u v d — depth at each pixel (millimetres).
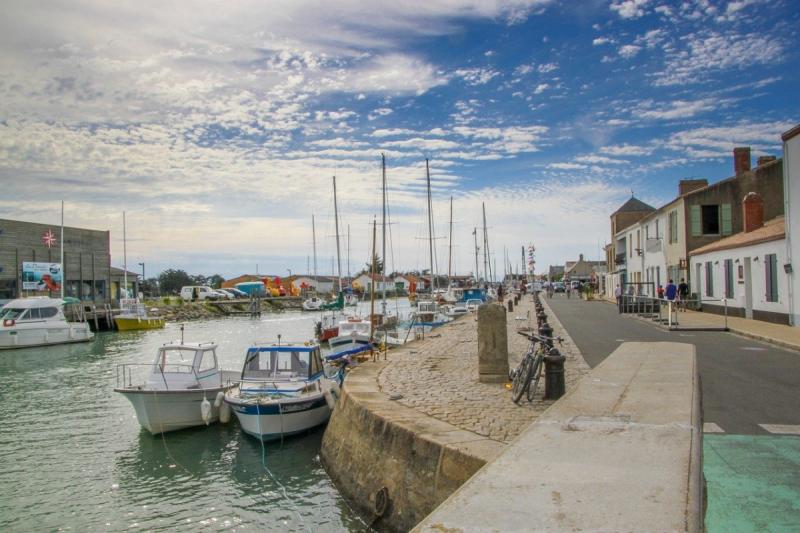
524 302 60219
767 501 5543
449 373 14781
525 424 9109
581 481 2781
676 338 20391
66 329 42875
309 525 10523
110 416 19219
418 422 9359
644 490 2633
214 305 83688
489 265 99125
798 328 21641
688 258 35188
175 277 144375
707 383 11891
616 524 2250
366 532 9742
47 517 11320
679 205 36312
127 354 36938
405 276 141375
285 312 89312
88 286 58469
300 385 16188
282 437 15273
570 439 3553
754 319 26375
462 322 39125
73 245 56188
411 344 23422
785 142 22969
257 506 11453
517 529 2225
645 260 45688
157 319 57219
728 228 34781
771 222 30547
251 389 16047
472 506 2486
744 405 9836
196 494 12242
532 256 70062
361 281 132625
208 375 18125
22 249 50531
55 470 13898
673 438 3512
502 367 13094
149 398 16109
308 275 137250
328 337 41594
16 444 16031
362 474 10250
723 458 6945
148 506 11727
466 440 8211
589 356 16156
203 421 16891
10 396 22953
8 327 39812
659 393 4895
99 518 11234
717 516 5211
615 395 4844
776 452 7156
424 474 8297
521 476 2877
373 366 16375
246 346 41188
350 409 11688
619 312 35031
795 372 13109
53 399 22250
